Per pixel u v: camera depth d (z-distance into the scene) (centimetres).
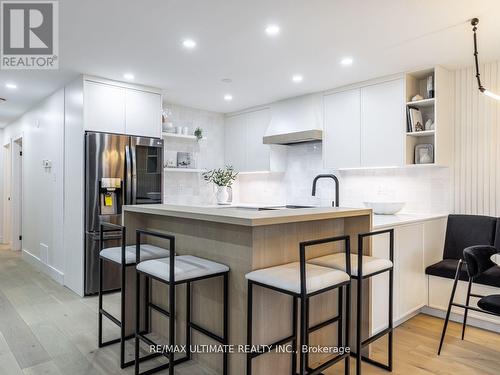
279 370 209
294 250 217
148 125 421
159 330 273
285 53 315
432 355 247
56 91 436
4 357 240
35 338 269
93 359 238
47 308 335
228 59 328
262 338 198
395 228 280
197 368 227
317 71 361
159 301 272
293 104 466
